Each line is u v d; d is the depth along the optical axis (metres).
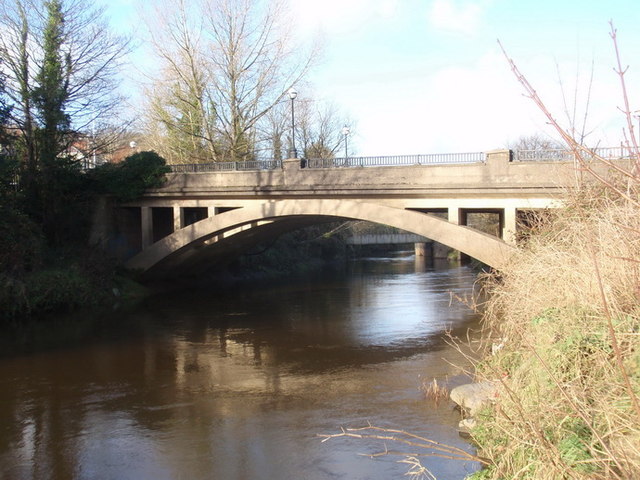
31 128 25.72
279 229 28.59
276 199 23.16
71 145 28.66
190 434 9.59
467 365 13.26
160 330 19.12
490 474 5.75
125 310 23.31
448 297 25.30
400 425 9.37
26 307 21.30
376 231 60.09
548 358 6.23
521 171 17.78
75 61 26.75
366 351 15.48
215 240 27.08
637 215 5.16
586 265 6.64
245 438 9.31
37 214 24.91
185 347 16.55
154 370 13.98
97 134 28.11
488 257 18.47
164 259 26.48
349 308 23.14
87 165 28.23
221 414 10.58
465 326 18.38
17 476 8.16
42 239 23.80
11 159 22.98
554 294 7.47
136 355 15.58
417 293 27.16
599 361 5.40
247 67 32.69
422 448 8.23
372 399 11.03
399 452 8.23
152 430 9.84
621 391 4.75
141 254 26.81
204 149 34.28
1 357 15.45
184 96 33.56
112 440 9.43
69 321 20.83
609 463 4.12
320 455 8.43
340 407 10.66
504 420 5.97
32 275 22.03
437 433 8.81
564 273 7.28
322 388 12.04
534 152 18.19
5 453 8.98
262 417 10.31
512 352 8.01
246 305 24.58
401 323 19.39
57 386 12.70
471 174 18.66
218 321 20.73
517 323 8.12
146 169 26.02
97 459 8.69
